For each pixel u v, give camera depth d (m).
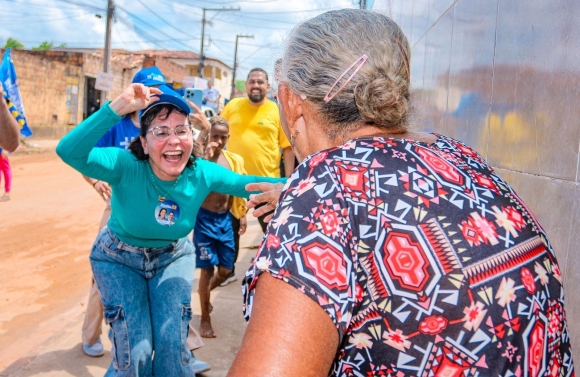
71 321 4.42
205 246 3.99
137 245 2.62
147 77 3.09
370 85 1.14
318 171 1.07
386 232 1.00
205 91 22.98
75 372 3.47
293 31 1.26
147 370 2.55
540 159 1.84
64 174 13.66
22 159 16.12
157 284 2.66
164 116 2.51
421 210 1.02
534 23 1.94
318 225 0.99
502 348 0.98
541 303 1.03
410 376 0.99
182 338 2.60
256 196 1.64
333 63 1.16
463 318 0.98
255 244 7.06
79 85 25.47
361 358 1.02
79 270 6.15
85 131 2.34
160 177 2.60
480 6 2.67
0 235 7.44
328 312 0.93
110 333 2.53
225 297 4.96
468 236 1.01
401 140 1.16
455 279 0.98
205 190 2.74
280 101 1.28
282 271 0.96
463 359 0.98
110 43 21.83
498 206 1.09
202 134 3.54
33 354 3.80
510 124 2.16
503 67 2.27
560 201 1.67
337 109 1.19
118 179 2.54
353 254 0.99
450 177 1.10
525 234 1.08
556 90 1.73
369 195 1.03
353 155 1.10
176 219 2.64
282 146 5.73
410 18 5.14
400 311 0.99
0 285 5.53
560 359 1.07
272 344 0.91
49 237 7.52
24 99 21.80
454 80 3.22
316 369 0.92
